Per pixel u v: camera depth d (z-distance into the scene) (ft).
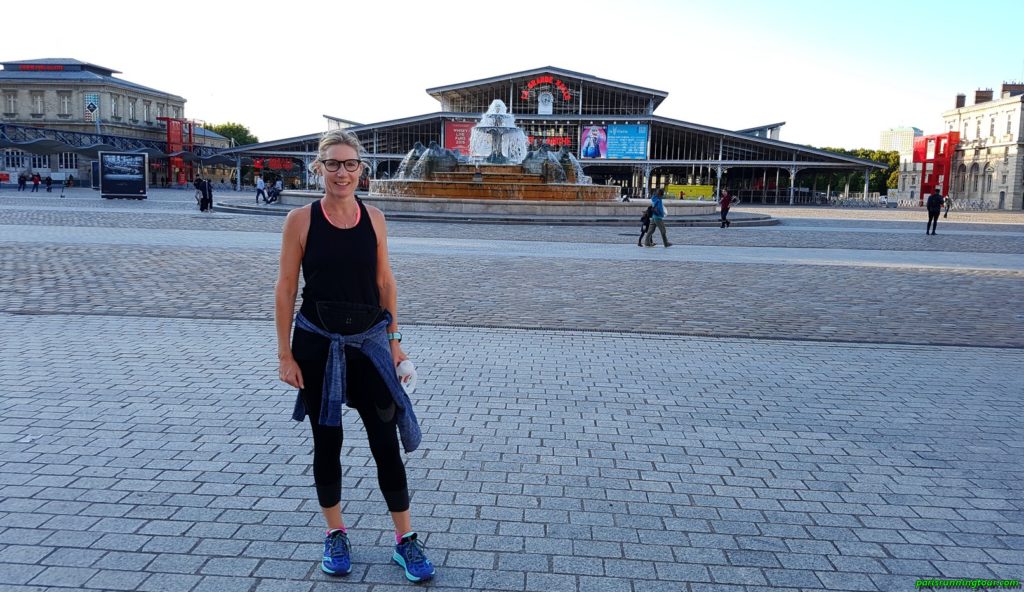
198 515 12.59
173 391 19.74
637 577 10.92
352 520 12.59
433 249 58.49
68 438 16.08
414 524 12.46
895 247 71.46
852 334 29.37
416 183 116.57
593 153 253.85
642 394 20.54
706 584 10.78
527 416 18.38
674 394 20.63
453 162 125.18
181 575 10.64
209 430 16.81
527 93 263.29
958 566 11.48
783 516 13.10
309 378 10.66
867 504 13.69
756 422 18.33
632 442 16.71
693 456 15.93
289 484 13.98
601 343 26.94
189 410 18.20
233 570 10.83
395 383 10.85
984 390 21.68
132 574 10.62
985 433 17.84
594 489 14.07
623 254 59.31
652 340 27.63
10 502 12.88
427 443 16.30
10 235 61.26
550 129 260.21
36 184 185.37
